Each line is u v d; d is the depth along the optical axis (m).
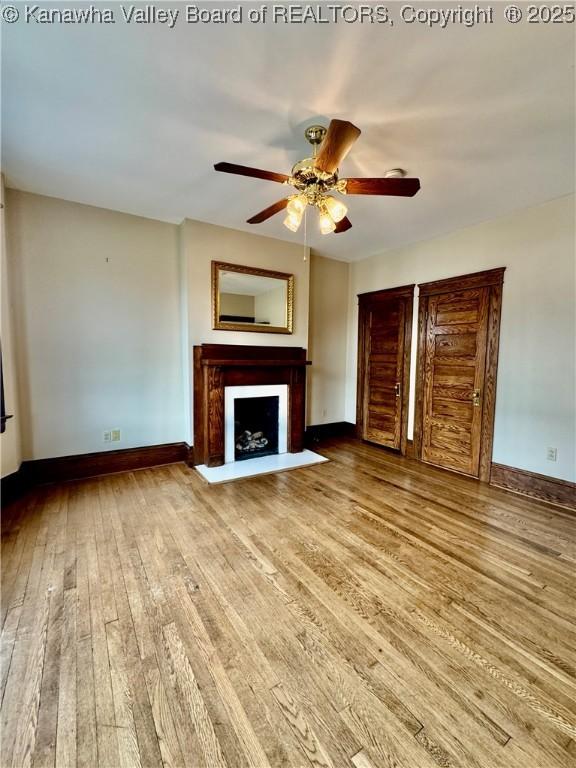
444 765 1.14
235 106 1.99
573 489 3.05
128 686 1.39
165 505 3.00
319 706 1.32
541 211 3.21
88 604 1.83
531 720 1.28
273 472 3.84
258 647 1.58
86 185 3.01
